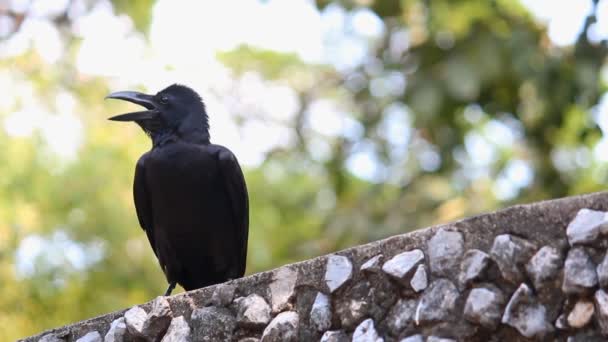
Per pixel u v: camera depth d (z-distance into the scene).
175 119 9.52
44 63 15.86
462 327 5.44
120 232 14.88
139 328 6.47
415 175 15.12
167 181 9.03
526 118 14.78
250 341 6.16
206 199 9.06
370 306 5.75
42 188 14.72
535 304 5.29
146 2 17.08
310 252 14.40
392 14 14.66
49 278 14.59
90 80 16.02
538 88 13.73
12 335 14.27
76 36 16.42
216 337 6.24
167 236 9.18
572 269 5.22
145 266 15.02
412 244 5.73
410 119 15.31
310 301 6.00
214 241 9.16
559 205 5.39
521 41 13.73
